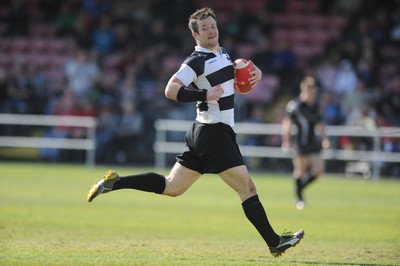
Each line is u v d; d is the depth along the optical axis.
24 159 92.69
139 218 45.75
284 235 30.14
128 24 104.94
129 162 90.25
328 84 93.81
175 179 30.64
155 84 96.00
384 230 42.94
